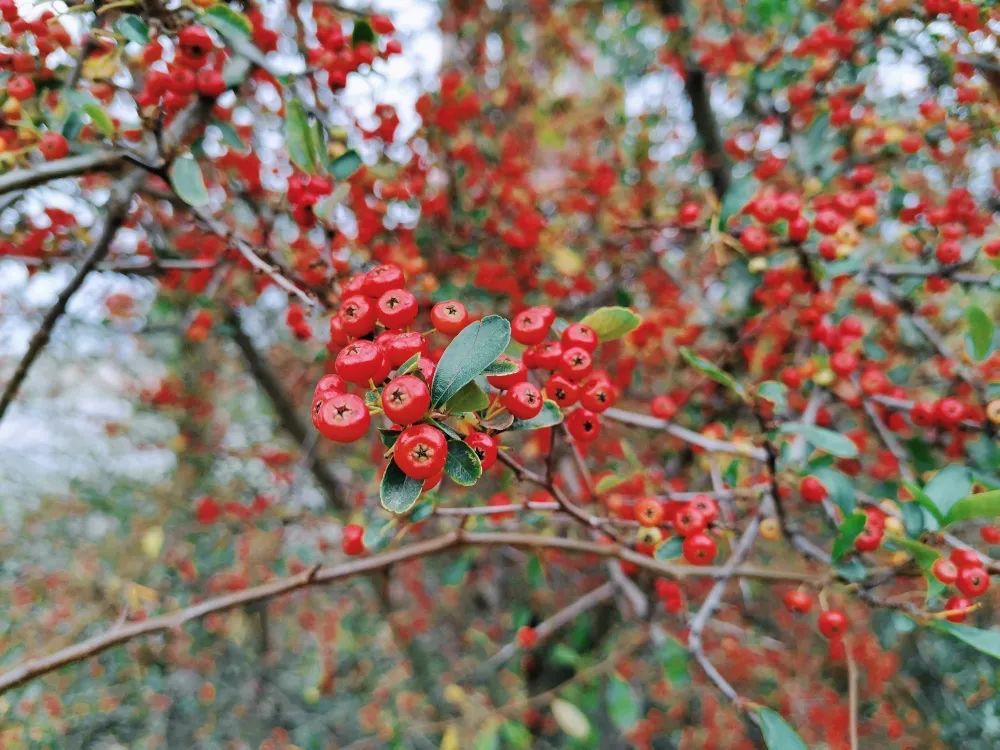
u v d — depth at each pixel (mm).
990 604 288
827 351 237
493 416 131
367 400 117
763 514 187
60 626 359
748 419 300
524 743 310
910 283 271
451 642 485
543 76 476
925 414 217
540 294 327
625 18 399
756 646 349
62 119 197
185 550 403
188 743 435
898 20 251
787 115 306
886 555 225
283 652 519
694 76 363
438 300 252
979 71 239
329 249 186
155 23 172
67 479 513
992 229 275
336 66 207
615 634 425
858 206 237
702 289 365
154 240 273
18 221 241
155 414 466
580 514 165
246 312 369
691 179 407
